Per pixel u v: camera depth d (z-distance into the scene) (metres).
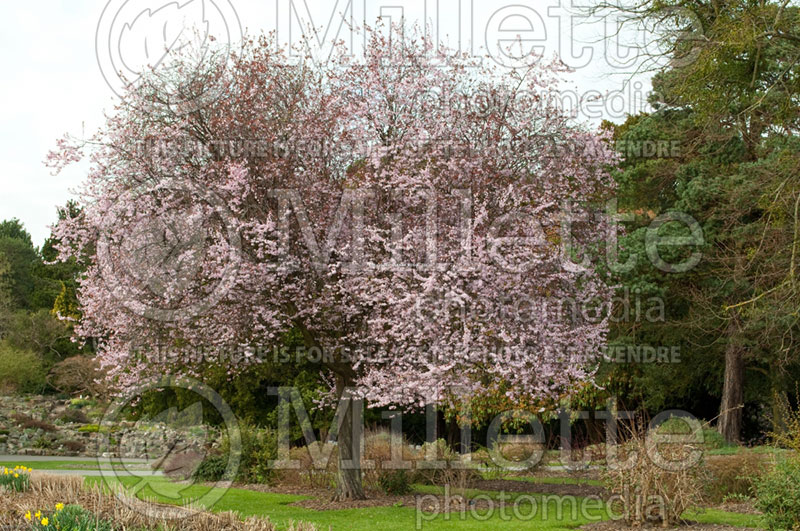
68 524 7.07
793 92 12.68
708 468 11.16
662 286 18.05
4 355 29.00
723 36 11.40
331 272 9.88
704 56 11.91
